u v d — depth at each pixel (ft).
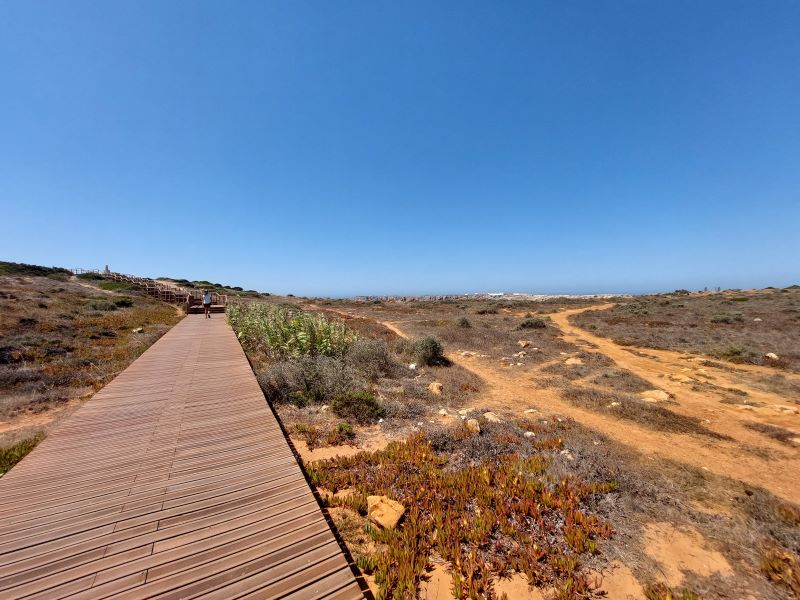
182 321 76.64
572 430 26.94
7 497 13.89
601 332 81.15
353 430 25.25
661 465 21.44
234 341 51.44
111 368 39.14
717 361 52.75
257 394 27.66
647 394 36.42
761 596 11.75
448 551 13.34
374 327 83.30
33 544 11.34
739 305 120.78
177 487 14.87
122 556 10.95
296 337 43.01
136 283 128.88
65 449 18.30
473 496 17.10
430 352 50.01
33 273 125.80
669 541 14.46
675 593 11.92
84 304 81.05
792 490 18.94
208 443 19.22
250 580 10.30
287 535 12.20
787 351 54.39
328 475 18.37
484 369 49.37
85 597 9.49
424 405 32.09
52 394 30.53
